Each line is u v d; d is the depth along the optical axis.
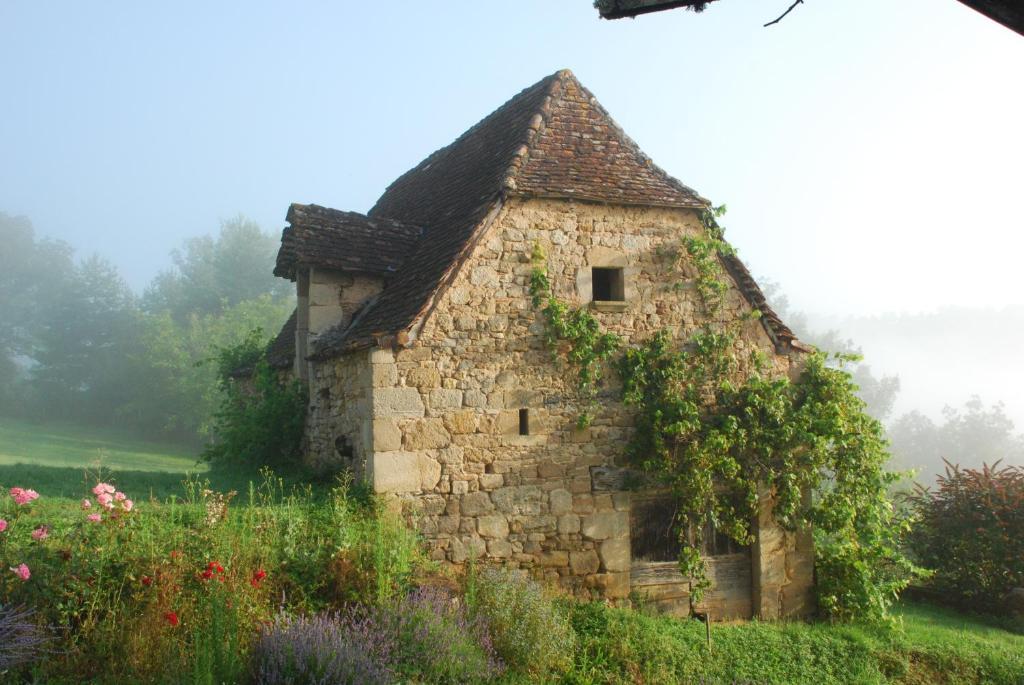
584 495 10.20
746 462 10.64
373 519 8.88
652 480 10.53
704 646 9.20
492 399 9.84
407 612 7.14
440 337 9.65
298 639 6.17
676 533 10.75
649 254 10.94
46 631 6.01
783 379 10.87
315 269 11.33
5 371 51.50
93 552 6.63
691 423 10.30
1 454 27.28
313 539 8.20
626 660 8.30
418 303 9.77
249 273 54.38
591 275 10.56
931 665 9.81
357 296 11.59
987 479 13.16
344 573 7.69
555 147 11.25
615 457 10.45
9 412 49.06
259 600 6.95
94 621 6.21
